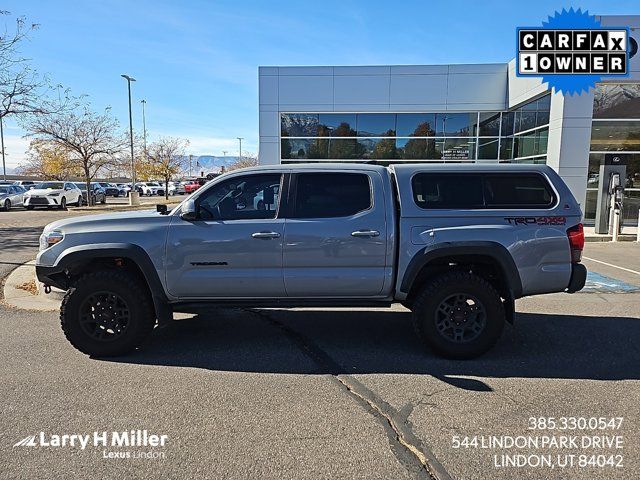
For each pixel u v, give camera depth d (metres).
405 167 4.87
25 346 5.04
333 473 2.83
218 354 4.86
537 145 15.77
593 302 6.99
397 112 17.83
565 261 4.70
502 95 17.39
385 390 4.00
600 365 4.58
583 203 14.25
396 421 3.47
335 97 17.70
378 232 4.66
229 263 4.70
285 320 6.12
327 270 4.73
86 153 29.02
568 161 14.14
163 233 4.70
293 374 4.34
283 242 4.67
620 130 15.55
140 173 43.19
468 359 4.71
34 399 3.79
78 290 4.66
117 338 4.71
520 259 4.63
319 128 18.20
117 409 3.63
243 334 5.54
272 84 17.78
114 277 4.68
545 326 5.83
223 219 4.75
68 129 28.02
